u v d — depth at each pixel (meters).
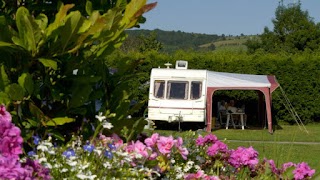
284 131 26.25
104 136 4.99
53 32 4.47
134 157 4.98
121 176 4.64
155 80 26.05
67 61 4.90
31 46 4.46
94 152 4.62
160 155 5.28
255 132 25.56
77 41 4.54
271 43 56.00
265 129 27.30
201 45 105.00
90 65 5.26
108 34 4.63
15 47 4.43
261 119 29.47
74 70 5.43
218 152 6.17
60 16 4.46
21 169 3.28
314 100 30.16
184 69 26.17
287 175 5.99
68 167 4.28
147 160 5.14
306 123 30.58
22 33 4.39
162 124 27.41
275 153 7.73
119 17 4.60
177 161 5.63
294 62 30.03
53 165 4.27
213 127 27.31
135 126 5.39
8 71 4.76
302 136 23.47
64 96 5.00
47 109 4.96
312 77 30.00
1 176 3.20
